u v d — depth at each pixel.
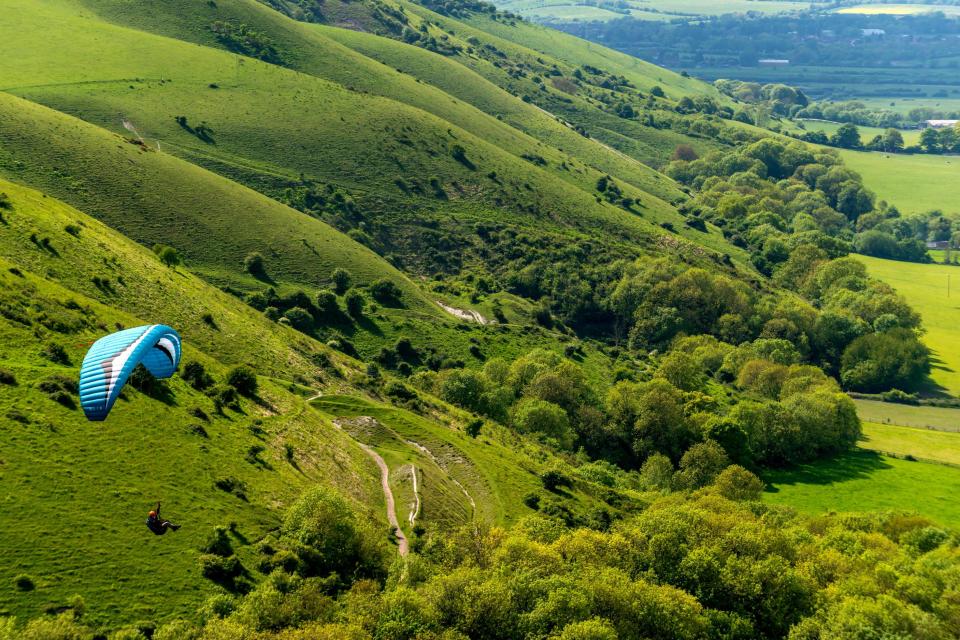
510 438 94.12
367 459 70.94
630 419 112.00
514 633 48.00
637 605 53.53
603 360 140.88
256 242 134.00
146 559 44.53
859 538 73.38
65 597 40.31
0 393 51.16
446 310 145.00
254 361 81.62
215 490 52.53
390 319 127.81
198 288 93.94
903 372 148.50
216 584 45.00
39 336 59.78
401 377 110.94
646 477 98.19
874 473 105.81
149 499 48.84
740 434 103.88
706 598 60.81
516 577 51.94
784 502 95.75
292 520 51.81
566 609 49.34
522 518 65.31
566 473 84.19
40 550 42.12
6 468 45.88
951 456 114.19
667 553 64.00
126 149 139.00
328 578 48.25
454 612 48.38
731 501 81.88
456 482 73.38
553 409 103.31
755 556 64.62
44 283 68.81
